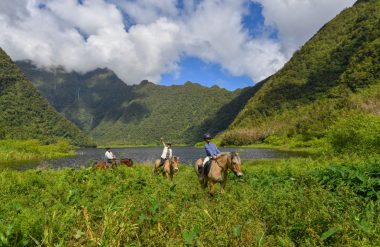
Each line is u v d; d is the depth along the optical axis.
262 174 16.48
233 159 11.62
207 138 12.74
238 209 8.00
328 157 24.17
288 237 6.01
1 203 9.41
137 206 7.75
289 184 11.27
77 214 7.18
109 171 18.48
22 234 5.78
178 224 6.72
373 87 130.88
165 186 11.39
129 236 6.19
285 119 164.50
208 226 6.57
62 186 13.17
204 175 12.65
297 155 65.19
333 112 112.62
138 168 24.42
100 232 6.08
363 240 5.38
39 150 96.06
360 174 9.81
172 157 18.94
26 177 15.82
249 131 155.88
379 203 7.56
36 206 9.15
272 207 7.81
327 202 7.51
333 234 5.73
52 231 5.88
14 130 173.88
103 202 8.88
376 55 163.12
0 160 73.31
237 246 5.82
